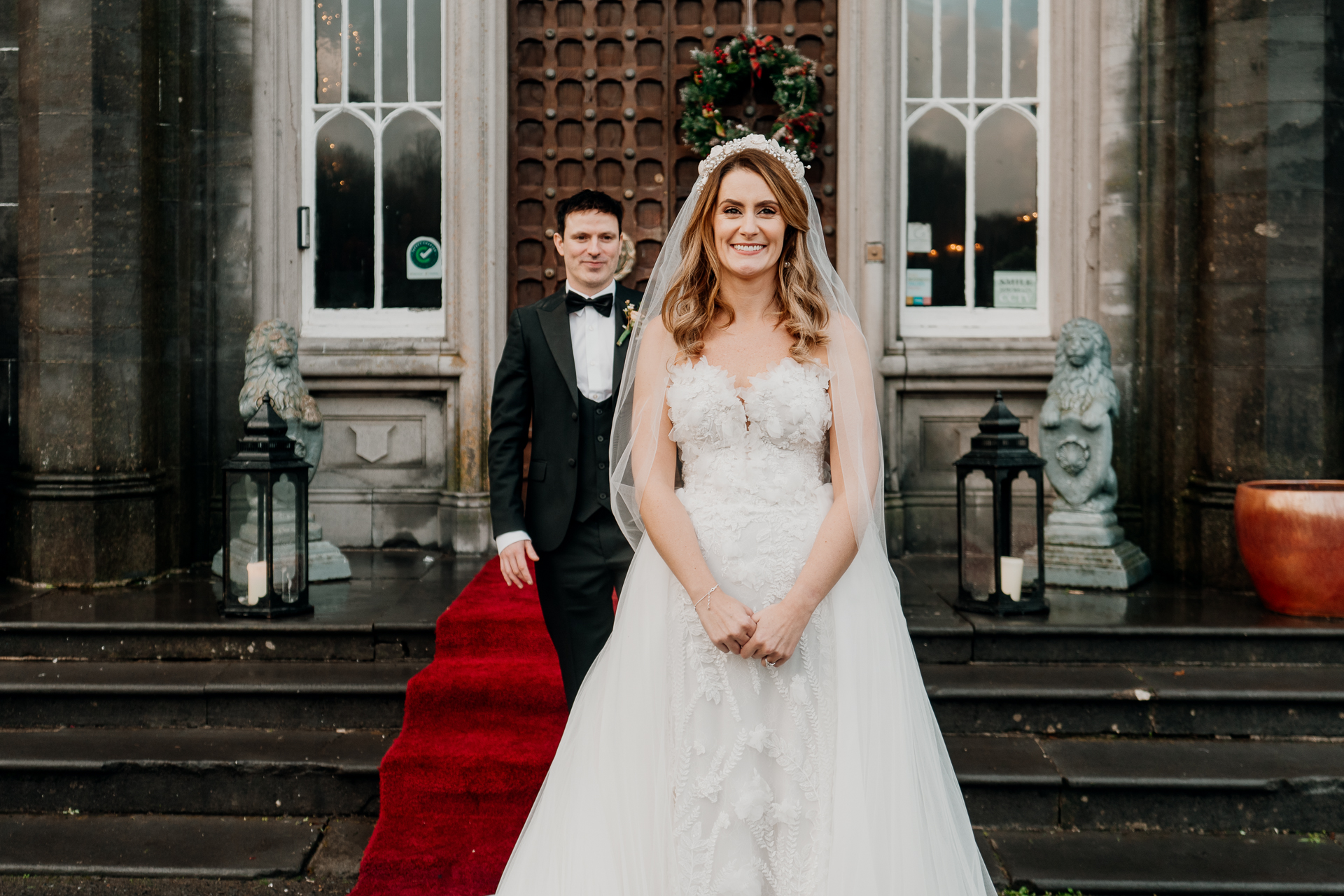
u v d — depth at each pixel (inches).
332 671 159.5
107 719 152.6
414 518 231.9
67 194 203.9
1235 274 200.2
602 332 117.6
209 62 226.1
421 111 234.5
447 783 131.0
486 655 159.3
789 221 84.7
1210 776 136.0
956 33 231.6
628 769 84.7
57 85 203.8
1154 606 181.5
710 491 84.9
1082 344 200.7
